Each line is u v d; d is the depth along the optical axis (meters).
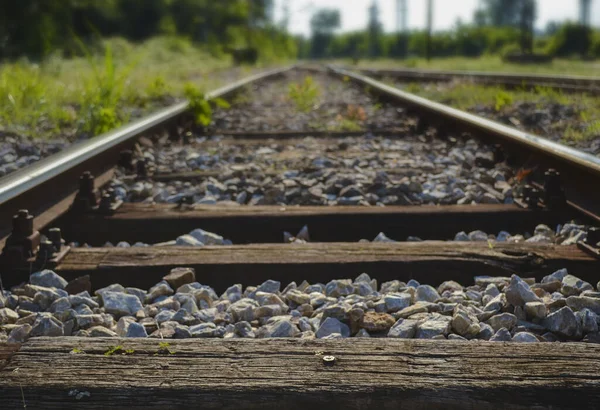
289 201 4.07
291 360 1.68
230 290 2.59
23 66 12.16
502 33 76.81
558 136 5.96
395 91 9.23
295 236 3.41
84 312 2.31
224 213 3.43
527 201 3.57
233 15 48.53
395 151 5.66
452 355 1.69
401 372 1.62
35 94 7.29
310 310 2.37
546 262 2.66
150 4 38.91
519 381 1.58
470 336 2.11
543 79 11.08
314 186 4.28
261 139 6.63
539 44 70.62
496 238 3.33
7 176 3.19
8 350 1.75
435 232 3.43
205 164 5.11
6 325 2.20
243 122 7.85
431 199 4.03
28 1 26.17
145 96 9.09
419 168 4.82
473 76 13.70
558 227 3.34
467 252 2.74
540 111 7.05
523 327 2.16
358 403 1.56
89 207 3.45
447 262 2.68
